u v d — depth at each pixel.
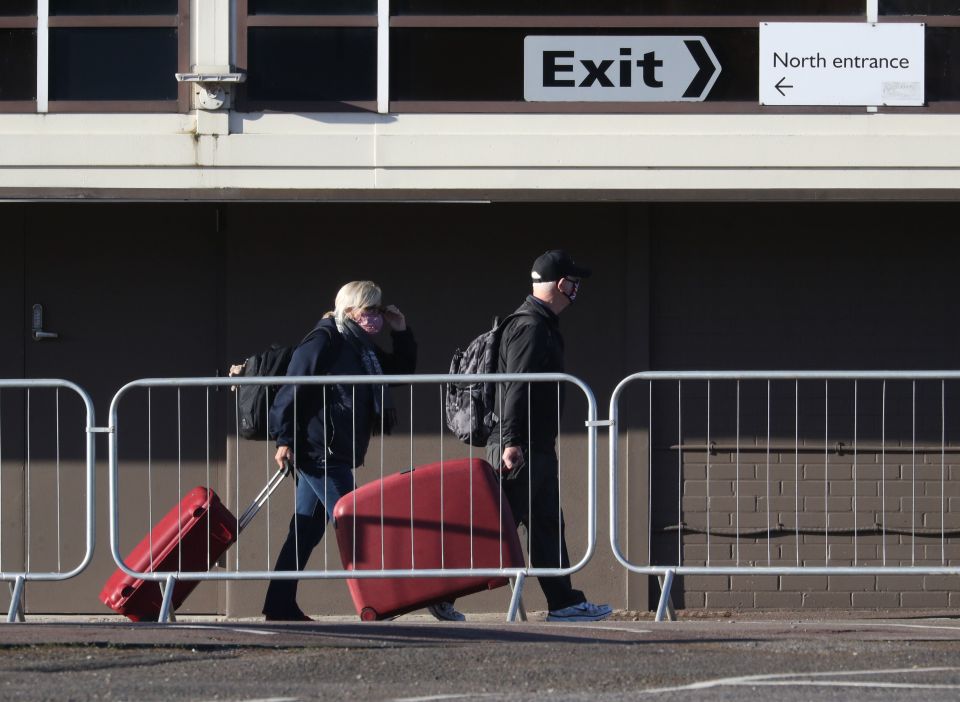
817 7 32.84
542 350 27.92
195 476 35.09
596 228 34.69
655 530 34.56
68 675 19.78
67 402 35.03
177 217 35.09
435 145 32.66
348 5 33.00
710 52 32.84
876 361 34.59
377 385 28.97
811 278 34.66
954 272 34.69
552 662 20.77
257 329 34.62
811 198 32.53
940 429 34.59
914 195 32.47
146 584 28.39
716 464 34.59
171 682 19.38
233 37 32.84
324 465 28.44
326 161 32.69
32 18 32.97
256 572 27.34
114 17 32.94
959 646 22.47
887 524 34.47
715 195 32.56
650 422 34.38
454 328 34.69
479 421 28.02
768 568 27.39
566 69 32.91
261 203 34.44
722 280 34.59
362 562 27.20
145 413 35.09
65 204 34.97
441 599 27.27
